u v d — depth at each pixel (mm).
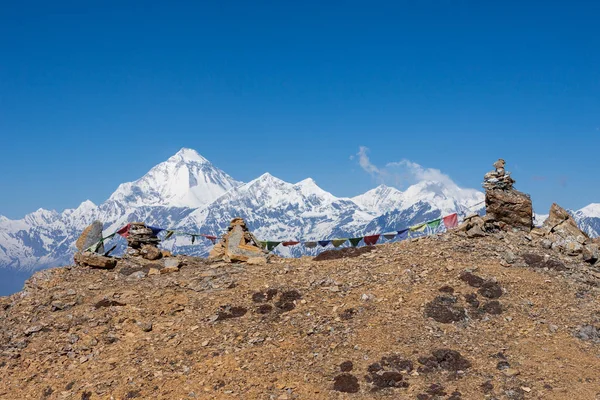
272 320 34219
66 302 39094
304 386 28453
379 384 28109
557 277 36875
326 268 40281
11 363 32844
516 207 43906
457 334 31453
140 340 33594
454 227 44812
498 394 26844
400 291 35500
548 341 30516
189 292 38719
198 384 29250
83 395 29453
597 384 26984
